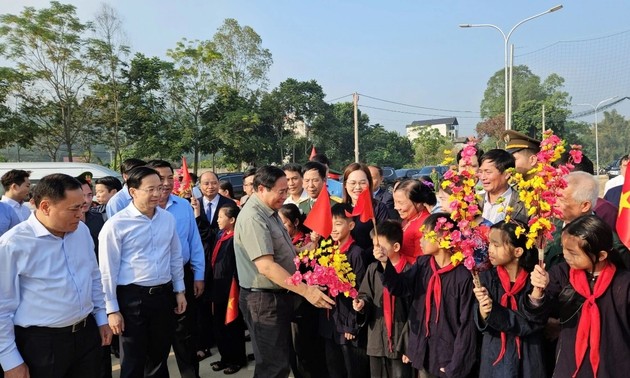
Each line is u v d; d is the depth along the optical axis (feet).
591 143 153.38
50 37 63.41
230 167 96.68
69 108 69.05
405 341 10.51
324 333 11.86
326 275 9.29
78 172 37.76
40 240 8.75
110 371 13.67
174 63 83.66
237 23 101.09
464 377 9.18
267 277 10.43
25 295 8.73
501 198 8.98
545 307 8.02
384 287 10.17
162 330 11.77
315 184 14.69
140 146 77.92
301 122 128.16
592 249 7.51
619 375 7.39
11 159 87.76
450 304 9.45
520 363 8.55
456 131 263.08
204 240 16.87
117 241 11.21
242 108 89.66
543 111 95.40
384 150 141.38
